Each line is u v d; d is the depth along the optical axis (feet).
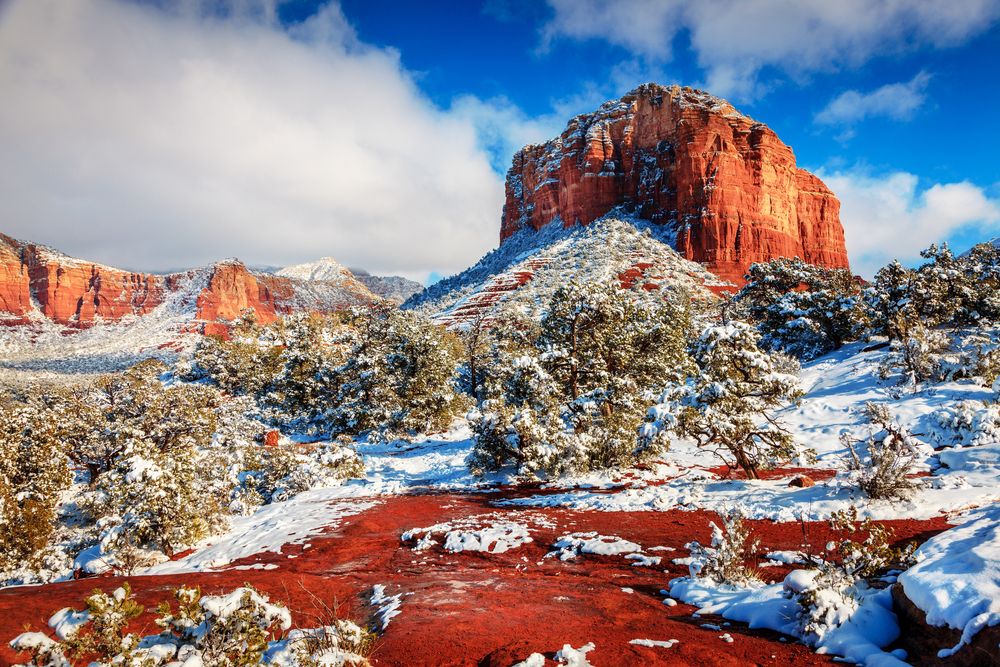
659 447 60.75
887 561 20.36
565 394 85.61
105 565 41.55
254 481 75.41
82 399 132.57
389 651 16.78
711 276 378.53
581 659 15.40
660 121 495.82
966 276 105.70
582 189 508.94
